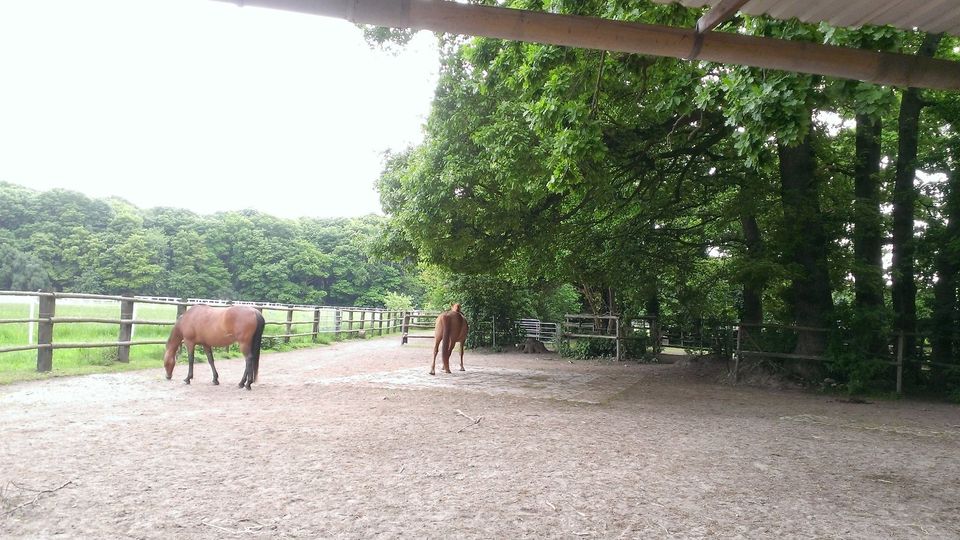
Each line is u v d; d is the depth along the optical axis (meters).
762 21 4.61
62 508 3.61
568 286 23.17
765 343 11.93
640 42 2.99
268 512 3.68
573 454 5.39
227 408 7.04
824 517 3.95
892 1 3.12
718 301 16.80
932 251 11.03
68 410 6.46
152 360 11.13
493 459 5.12
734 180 12.21
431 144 10.99
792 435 6.68
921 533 3.72
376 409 7.35
